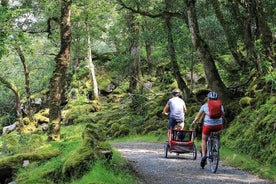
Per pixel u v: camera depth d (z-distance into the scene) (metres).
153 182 9.02
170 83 38.53
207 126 10.67
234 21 19.88
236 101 18.17
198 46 19.23
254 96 17.28
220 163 12.24
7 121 45.22
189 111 22.78
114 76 42.91
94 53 46.62
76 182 8.34
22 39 20.16
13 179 11.02
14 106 45.53
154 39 26.33
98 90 43.06
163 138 22.61
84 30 41.56
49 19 24.98
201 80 33.53
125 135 27.19
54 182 9.41
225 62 24.08
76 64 44.88
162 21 25.67
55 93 19.08
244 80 20.77
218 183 9.00
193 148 13.02
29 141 17.94
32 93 45.56
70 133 23.59
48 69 40.38
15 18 20.44
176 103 13.39
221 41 21.23
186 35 24.64
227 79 23.98
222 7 21.47
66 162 9.25
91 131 11.14
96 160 9.02
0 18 17.94
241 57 21.80
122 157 12.11
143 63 43.66
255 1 16.41
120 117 32.56
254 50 16.89
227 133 16.16
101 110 39.06
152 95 35.97
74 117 36.75
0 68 37.66
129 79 39.09
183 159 12.94
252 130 13.80
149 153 14.75
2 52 19.53
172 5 23.28
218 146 10.25
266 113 13.91
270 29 17.88
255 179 9.53
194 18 18.95
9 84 33.69
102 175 7.99
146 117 28.50
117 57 36.75
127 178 8.63
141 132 26.67
